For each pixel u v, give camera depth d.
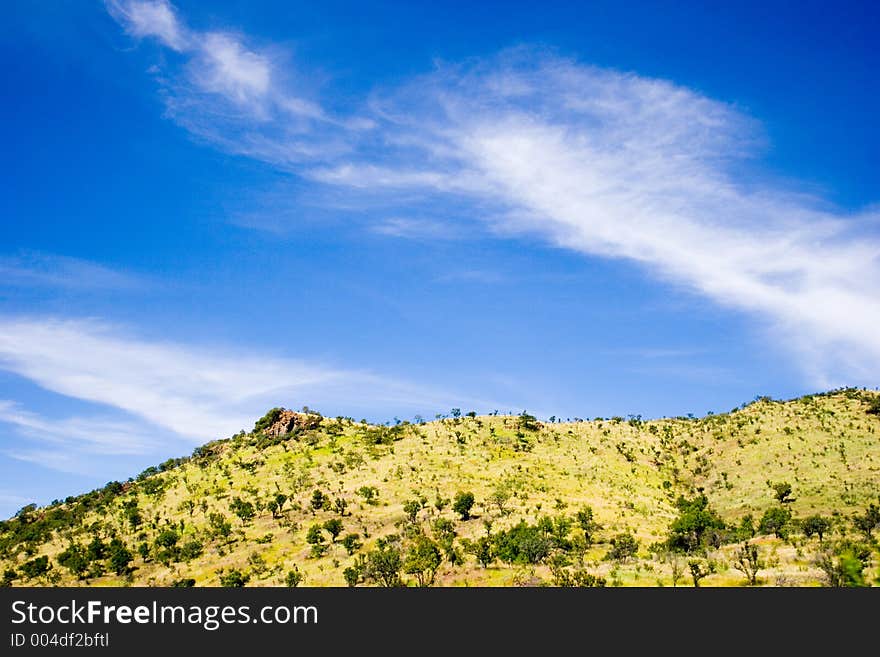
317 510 149.00
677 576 76.50
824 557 71.44
